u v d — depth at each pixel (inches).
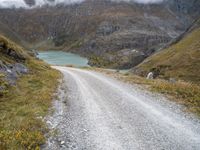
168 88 997.8
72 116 674.8
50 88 1069.8
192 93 894.4
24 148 465.1
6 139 487.2
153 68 4751.5
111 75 1721.2
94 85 1221.7
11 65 1263.5
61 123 614.2
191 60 4308.6
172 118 633.6
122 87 1135.6
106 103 818.8
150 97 883.4
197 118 628.7
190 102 788.0
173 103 781.9
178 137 514.3
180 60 4505.4
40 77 1364.4
